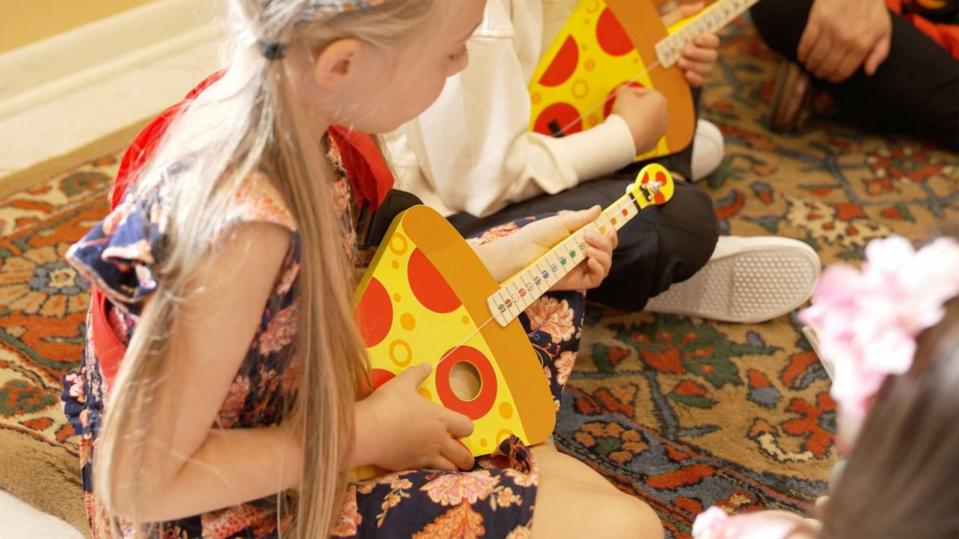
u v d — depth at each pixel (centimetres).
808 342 138
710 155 164
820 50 167
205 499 79
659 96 133
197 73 202
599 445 123
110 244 72
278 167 73
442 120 117
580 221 109
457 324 98
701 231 128
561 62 131
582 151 126
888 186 167
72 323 137
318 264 76
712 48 137
